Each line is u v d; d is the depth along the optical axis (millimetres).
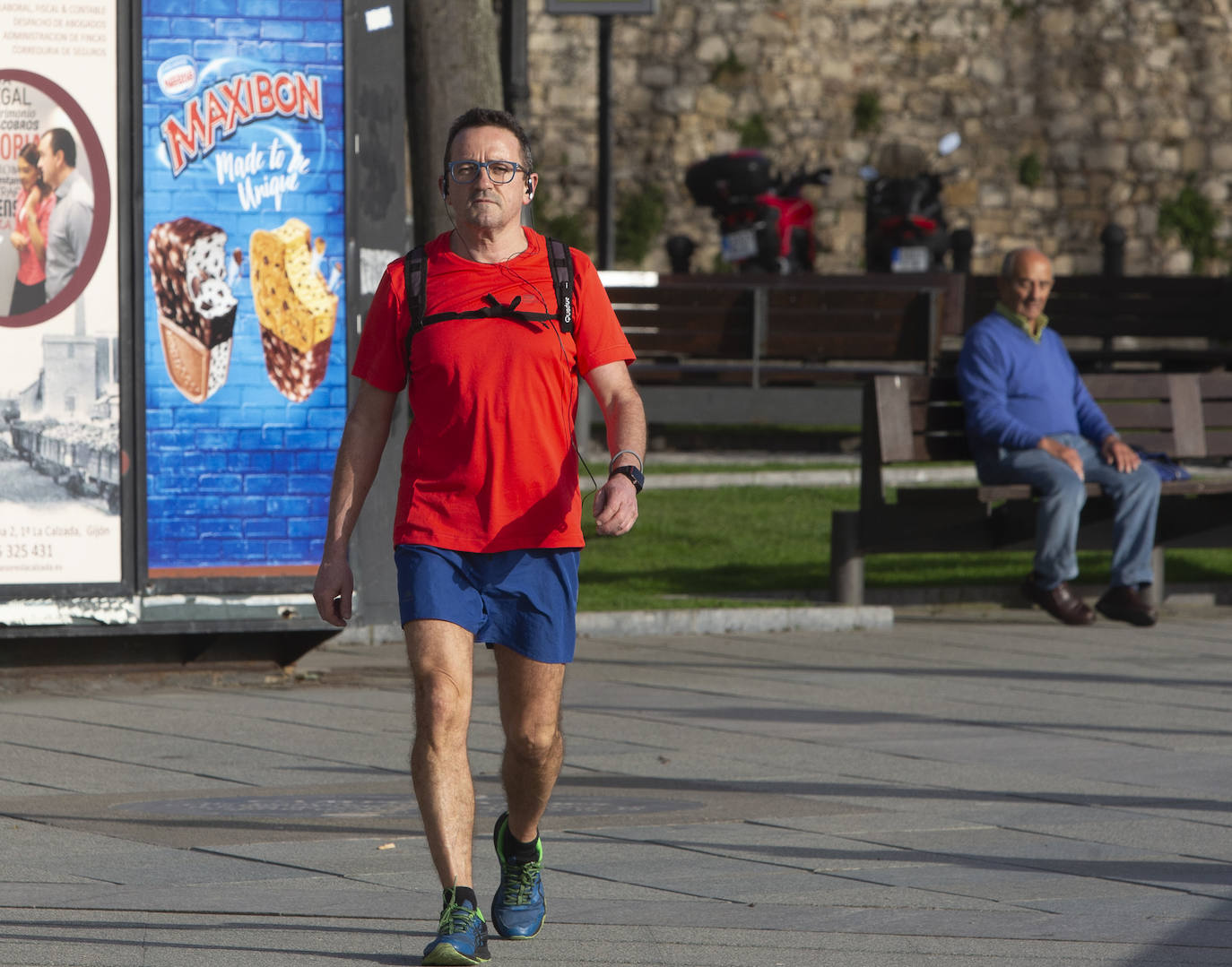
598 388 11805
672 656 23562
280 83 21156
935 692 21281
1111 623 26859
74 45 20484
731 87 72562
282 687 21406
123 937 11555
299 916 12133
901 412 26547
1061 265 74688
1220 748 18297
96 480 20703
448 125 24578
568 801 15750
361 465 11805
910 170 72625
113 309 20734
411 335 11594
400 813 15234
